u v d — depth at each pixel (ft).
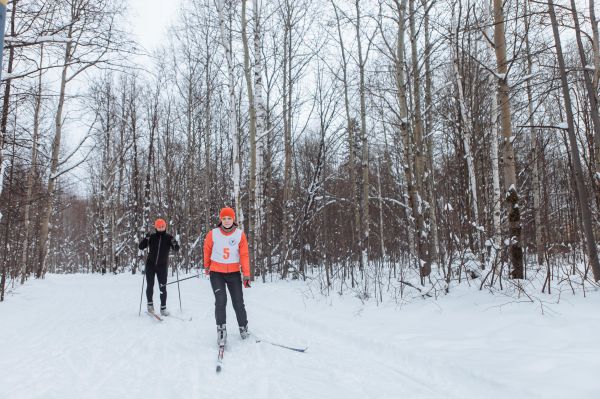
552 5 20.06
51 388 11.85
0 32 5.85
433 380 12.26
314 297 27.48
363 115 47.78
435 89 39.55
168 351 16.06
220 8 40.04
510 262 23.40
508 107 23.32
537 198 37.50
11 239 57.11
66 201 89.76
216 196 80.64
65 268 162.61
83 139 49.52
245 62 45.16
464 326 16.70
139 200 84.23
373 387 11.84
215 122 75.72
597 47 21.03
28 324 21.62
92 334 19.12
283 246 45.09
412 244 39.58
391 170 64.13
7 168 35.68
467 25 23.79
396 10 32.14
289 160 47.14
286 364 14.21
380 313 21.04
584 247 23.59
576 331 13.88
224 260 17.47
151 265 23.95
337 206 41.45
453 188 24.43
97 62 25.77
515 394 10.34
